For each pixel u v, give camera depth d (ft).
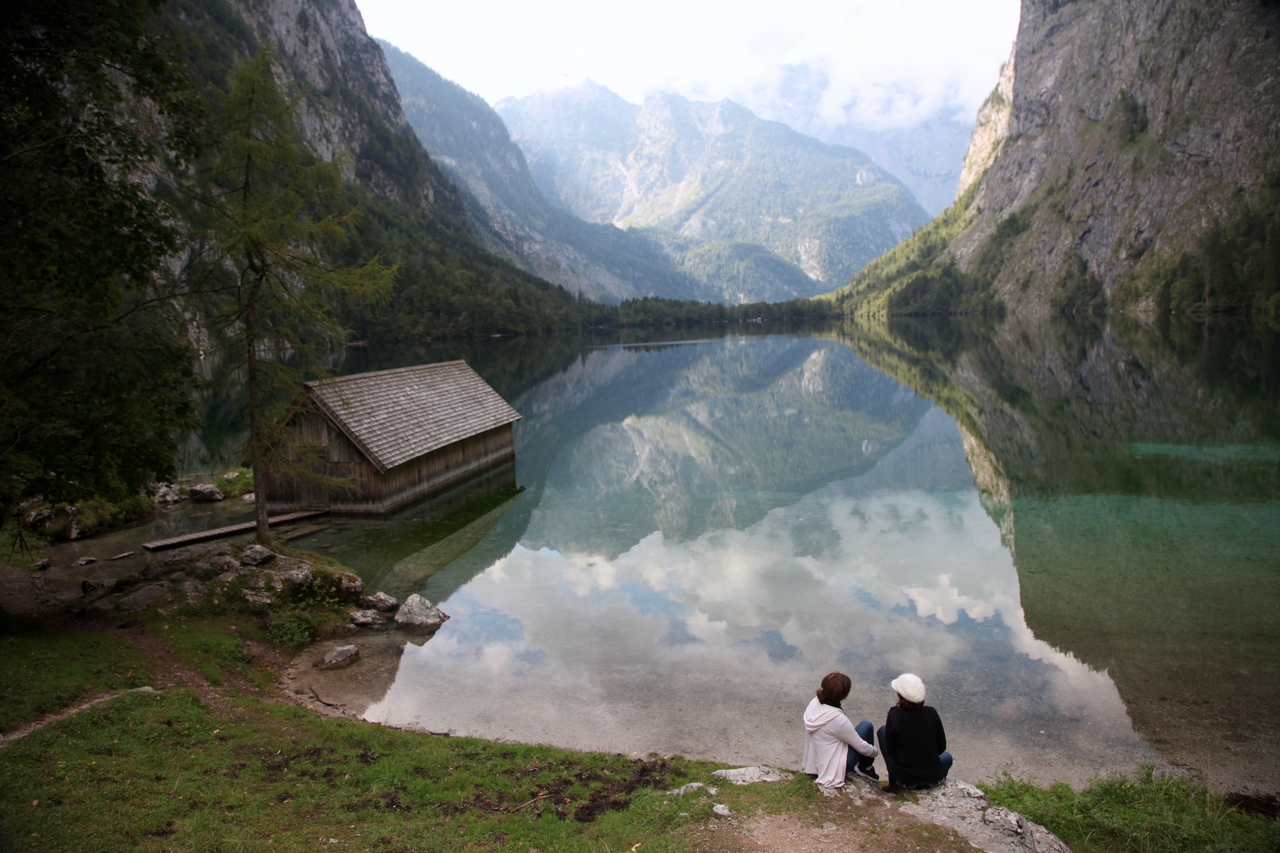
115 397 43.83
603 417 166.30
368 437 84.79
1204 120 535.19
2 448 38.96
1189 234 496.64
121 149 42.06
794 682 42.55
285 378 62.64
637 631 50.88
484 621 53.42
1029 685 40.96
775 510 84.99
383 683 43.55
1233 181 491.31
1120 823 26.55
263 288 60.85
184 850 21.99
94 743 29.09
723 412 168.55
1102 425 124.36
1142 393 154.92
